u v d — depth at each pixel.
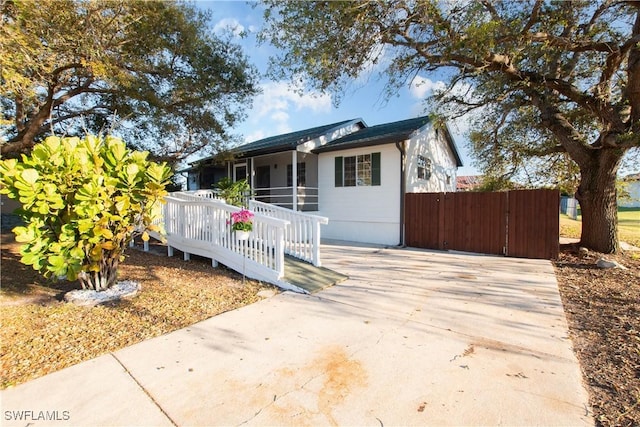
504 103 9.00
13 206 12.15
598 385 2.46
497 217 8.58
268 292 4.96
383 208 10.69
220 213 6.27
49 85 7.16
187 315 3.98
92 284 4.68
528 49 6.63
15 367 2.73
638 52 6.43
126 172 4.37
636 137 6.09
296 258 7.05
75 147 4.19
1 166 3.78
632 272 6.17
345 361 2.84
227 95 10.04
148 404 2.25
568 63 7.95
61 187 4.02
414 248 9.84
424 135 12.02
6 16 5.17
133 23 7.18
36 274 5.65
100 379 2.56
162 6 7.72
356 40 6.98
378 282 5.65
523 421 2.07
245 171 16.30
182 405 2.24
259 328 3.59
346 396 2.34
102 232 4.14
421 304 4.42
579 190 8.23
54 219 4.18
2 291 4.71
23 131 8.06
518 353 2.98
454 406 2.22
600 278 5.83
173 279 5.59
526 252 8.12
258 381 2.54
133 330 3.52
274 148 11.75
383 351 3.03
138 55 8.15
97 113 9.59
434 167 13.05
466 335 3.39
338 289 5.20
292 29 6.84
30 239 3.95
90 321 3.75
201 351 3.04
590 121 9.08
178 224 7.27
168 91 9.16
